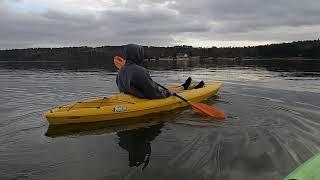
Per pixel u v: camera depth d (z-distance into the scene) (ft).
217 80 44.45
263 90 34.12
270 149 15.90
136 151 16.28
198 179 12.96
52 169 14.29
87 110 22.08
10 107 26.20
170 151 16.06
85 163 14.87
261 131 18.84
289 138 17.48
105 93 32.65
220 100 28.43
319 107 24.97
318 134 18.10
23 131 19.97
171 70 63.16
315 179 10.55
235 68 67.46
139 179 13.09
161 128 20.27
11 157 15.75
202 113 23.76
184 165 14.28
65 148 17.01
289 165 14.05
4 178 13.48
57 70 63.05
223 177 13.08
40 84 40.19
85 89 35.47
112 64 83.20
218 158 14.93
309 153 15.33
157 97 24.93
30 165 14.75
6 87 37.68
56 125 21.29
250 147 16.22
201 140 17.53
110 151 16.42
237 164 14.25
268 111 23.84
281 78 45.80
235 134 18.40
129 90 24.48
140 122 21.90
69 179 13.28
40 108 25.81
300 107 25.05
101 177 13.35
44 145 17.49
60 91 34.22
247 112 23.67
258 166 14.01
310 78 45.19
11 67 74.90
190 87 30.60
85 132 19.85
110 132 19.79
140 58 24.86
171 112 24.54
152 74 54.44
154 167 14.17
